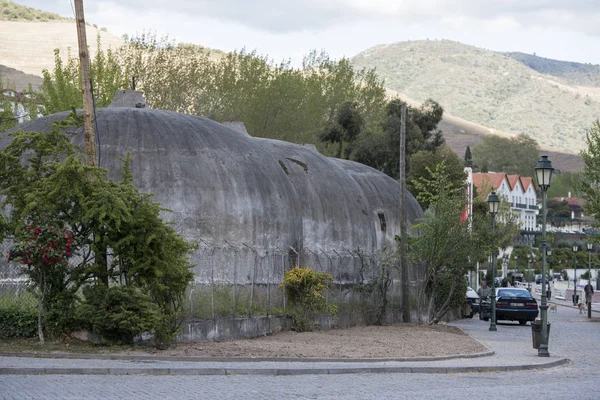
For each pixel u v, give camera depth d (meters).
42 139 29.64
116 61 87.12
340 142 99.25
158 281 29.19
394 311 49.72
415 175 89.88
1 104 77.94
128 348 28.61
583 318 69.12
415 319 52.59
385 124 97.25
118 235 29.17
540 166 35.91
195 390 21.09
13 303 29.36
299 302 39.97
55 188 28.25
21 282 30.89
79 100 73.38
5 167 29.25
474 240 51.47
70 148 30.05
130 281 29.56
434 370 27.84
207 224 37.97
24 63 177.25
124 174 30.89
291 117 94.44
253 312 36.28
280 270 40.62
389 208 59.53
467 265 51.47
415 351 32.91
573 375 28.44
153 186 37.41
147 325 28.64
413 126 97.69
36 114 74.44
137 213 29.12
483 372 28.36
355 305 46.12
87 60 30.61
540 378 27.09
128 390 20.53
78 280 29.14
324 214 49.25
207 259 37.44
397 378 25.48
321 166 52.22
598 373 29.30
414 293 55.12
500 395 22.03
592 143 67.50
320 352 30.77
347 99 104.19
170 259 29.55
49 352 26.48
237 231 38.91
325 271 46.75
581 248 176.88
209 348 30.02
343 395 21.12
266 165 42.50
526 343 40.94
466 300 66.94
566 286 121.19
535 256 164.75
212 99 91.25
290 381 23.88
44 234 28.08
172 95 89.69
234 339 33.84
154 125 39.47
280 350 30.67
